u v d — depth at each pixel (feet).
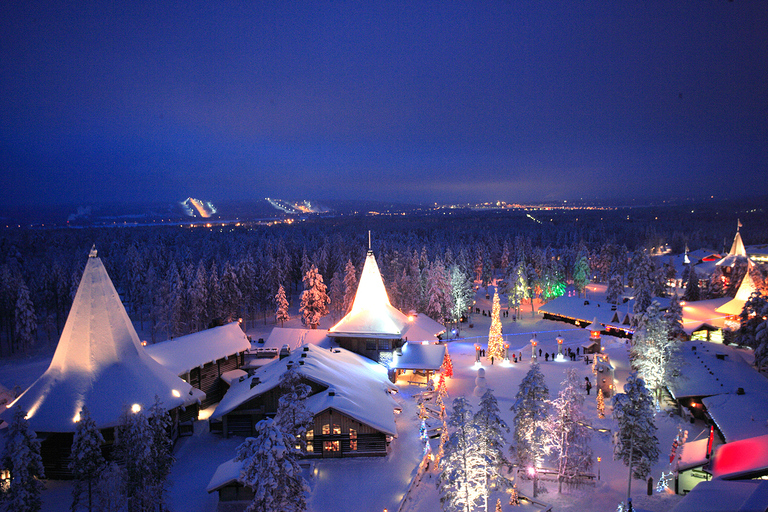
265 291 288.71
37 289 261.44
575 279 337.31
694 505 67.41
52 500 88.38
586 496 89.45
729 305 215.92
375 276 169.37
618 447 90.22
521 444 93.04
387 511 84.48
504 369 173.68
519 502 88.12
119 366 107.04
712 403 114.42
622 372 154.92
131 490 74.33
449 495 77.51
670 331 175.94
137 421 76.69
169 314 234.38
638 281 212.84
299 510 69.00
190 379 129.59
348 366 135.44
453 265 290.15
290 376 85.97
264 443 64.64
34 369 194.18
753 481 73.10
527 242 481.05
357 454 106.42
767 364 141.18
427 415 127.75
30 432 73.97
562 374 163.73
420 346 164.86
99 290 107.55
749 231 653.30
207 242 444.55
